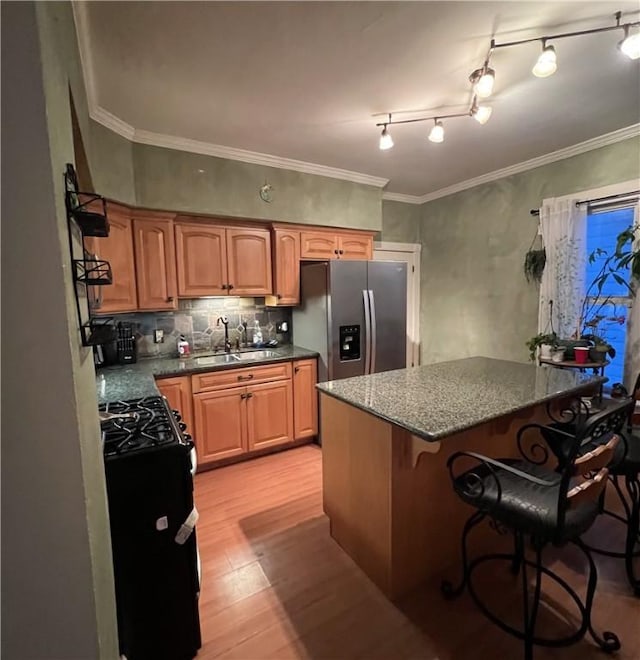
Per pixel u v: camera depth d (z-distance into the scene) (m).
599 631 1.41
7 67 0.53
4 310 0.56
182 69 1.81
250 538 2.05
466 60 1.78
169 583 1.33
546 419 2.11
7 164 0.54
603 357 2.56
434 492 1.70
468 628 1.46
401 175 3.55
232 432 2.88
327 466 2.04
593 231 2.88
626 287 2.68
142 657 1.31
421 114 2.31
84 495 0.63
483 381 1.99
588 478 1.34
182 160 2.68
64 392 0.60
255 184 2.99
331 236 3.53
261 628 1.49
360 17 1.48
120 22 1.48
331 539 2.03
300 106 2.20
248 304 3.51
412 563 1.66
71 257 0.69
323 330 3.16
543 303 3.08
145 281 2.64
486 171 3.45
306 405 3.23
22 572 0.61
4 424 0.58
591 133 2.63
